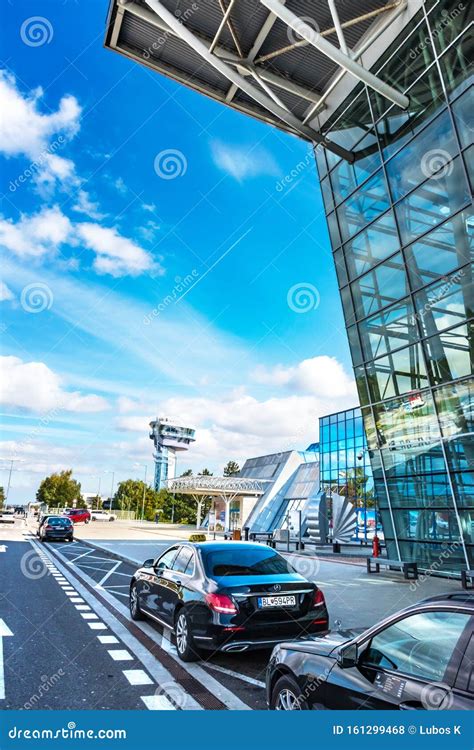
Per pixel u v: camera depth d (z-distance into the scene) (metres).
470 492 13.31
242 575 6.04
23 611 8.63
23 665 5.61
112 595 10.59
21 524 50.72
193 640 5.67
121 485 109.81
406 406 15.45
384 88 13.94
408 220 14.83
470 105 12.50
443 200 13.49
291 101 18.88
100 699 4.61
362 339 17.28
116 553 19.48
